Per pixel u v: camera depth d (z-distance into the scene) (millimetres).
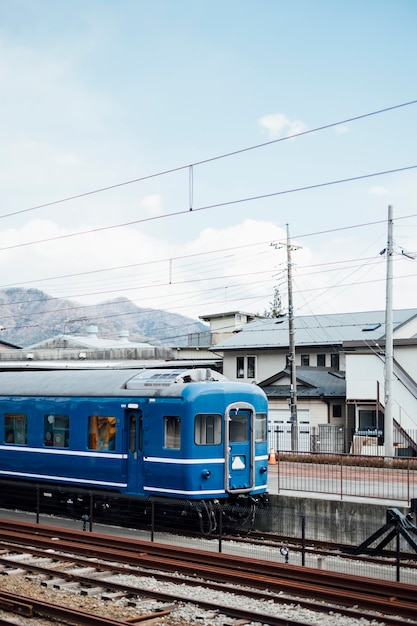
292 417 35656
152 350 52094
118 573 13836
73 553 15641
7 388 22109
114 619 10633
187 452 17484
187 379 18484
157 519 18938
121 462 18797
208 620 10773
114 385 19422
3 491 22781
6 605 11273
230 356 47750
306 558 15367
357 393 38375
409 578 14055
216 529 18234
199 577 13555
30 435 21156
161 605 11562
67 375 21297
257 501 18719
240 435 18625
